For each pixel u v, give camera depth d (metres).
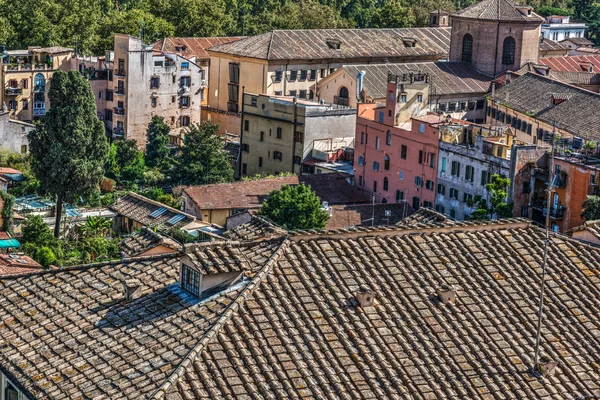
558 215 128.00
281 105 168.88
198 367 40.69
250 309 43.75
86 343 44.38
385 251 48.69
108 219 133.12
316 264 46.91
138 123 191.62
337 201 152.00
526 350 44.91
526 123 163.38
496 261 49.69
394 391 41.59
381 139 153.25
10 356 44.88
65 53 195.75
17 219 123.12
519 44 196.38
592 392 43.47
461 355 43.97
